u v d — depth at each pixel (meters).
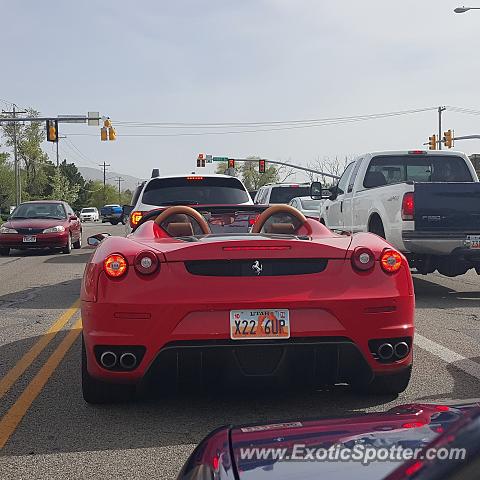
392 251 4.53
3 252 19.44
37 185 112.88
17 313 8.97
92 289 4.38
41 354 6.53
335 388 5.18
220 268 4.34
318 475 1.88
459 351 6.46
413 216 9.26
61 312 9.02
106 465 3.81
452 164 11.88
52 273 14.20
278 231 5.66
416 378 5.47
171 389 5.08
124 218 11.85
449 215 9.28
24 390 5.30
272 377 4.31
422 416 2.21
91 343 4.34
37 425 4.48
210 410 4.73
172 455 3.95
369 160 11.77
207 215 6.69
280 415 4.59
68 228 19.97
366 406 4.74
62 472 3.72
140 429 4.38
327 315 4.29
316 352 4.32
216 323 4.21
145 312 4.23
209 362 4.26
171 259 4.33
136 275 4.31
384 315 4.38
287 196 21.44
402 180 11.80
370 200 10.72
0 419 4.61
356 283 4.39
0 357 6.41
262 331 4.21
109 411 4.75
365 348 4.35
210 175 11.44
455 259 9.47
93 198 153.25
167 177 11.31
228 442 2.23
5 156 107.19
